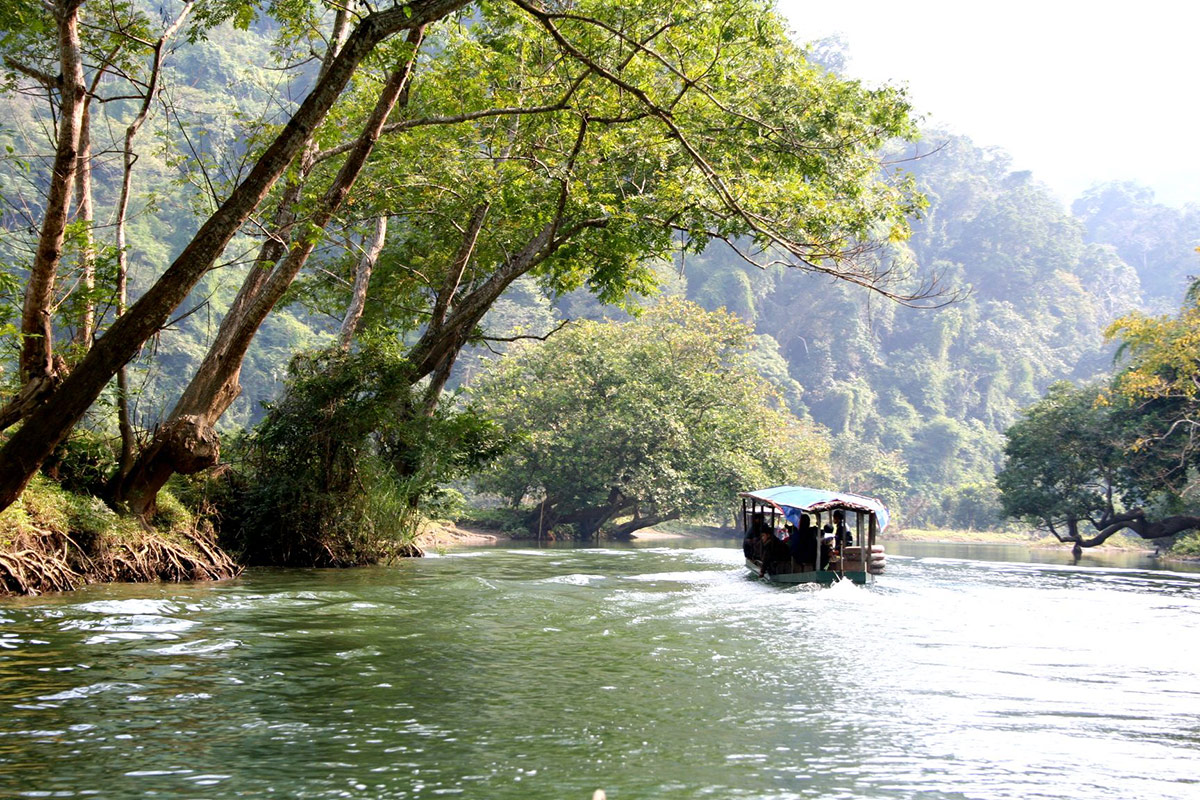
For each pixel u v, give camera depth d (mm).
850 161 17797
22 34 11914
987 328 115062
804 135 17172
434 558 22391
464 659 8406
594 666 8305
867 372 108375
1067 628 12055
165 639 8820
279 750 5492
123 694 6660
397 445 19859
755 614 12258
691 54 16344
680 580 17359
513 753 5598
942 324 109938
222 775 5027
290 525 17156
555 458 41938
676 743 5930
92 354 9344
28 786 4762
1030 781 5371
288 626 9891
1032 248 124188
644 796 4930
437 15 9531
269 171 9398
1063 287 124062
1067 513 40344
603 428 41750
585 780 5156
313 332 73938
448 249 23031
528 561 22156
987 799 5047
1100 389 40469
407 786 4957
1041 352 115562
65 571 12117
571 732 6094
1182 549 41406
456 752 5574
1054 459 40188
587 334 43656
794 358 108812
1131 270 139125
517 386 44125
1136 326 36500
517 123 18516
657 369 43500
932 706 7133
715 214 16516
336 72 9328
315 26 13188
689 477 42656
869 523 18562
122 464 13906
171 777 4965
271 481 17234
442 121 13195
